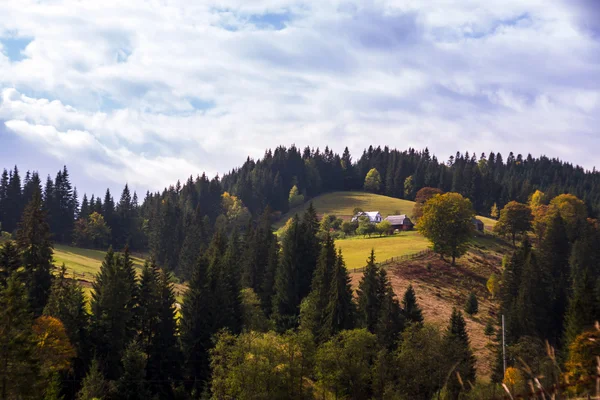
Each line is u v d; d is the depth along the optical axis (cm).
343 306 6956
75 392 5572
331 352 5441
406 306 6850
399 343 5925
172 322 6581
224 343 5622
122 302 6178
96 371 5191
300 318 7769
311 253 9144
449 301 8819
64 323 5753
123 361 5584
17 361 4472
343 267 7269
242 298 7675
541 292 7531
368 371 5478
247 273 9550
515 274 8469
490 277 9775
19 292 4856
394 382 5375
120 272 6462
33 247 7206
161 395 6059
